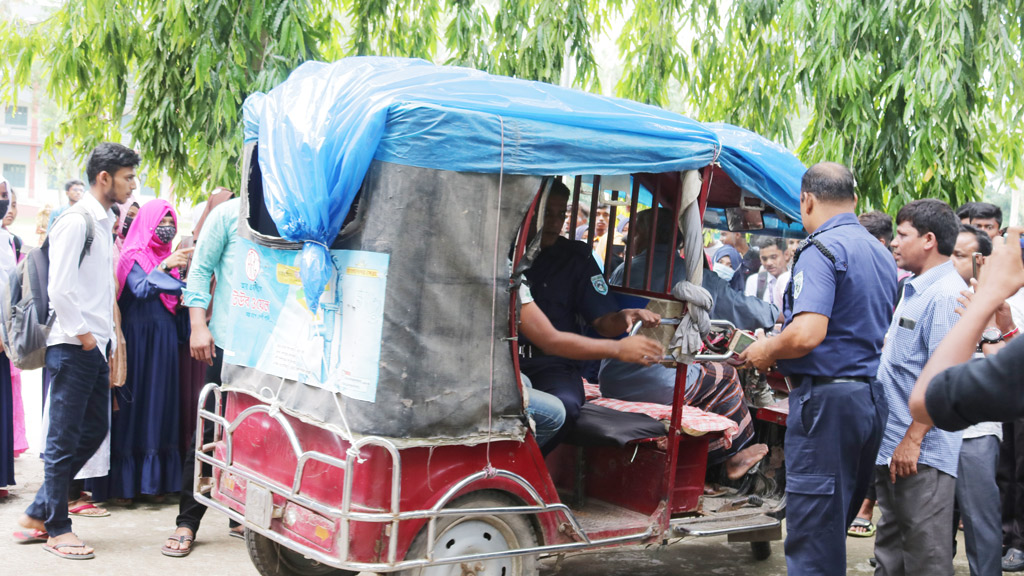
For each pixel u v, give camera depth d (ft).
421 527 10.22
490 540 11.00
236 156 19.69
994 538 13.19
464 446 10.41
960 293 11.98
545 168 10.47
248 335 11.80
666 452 12.82
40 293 14.15
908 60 20.57
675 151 11.50
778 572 15.93
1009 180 22.52
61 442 14.32
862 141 20.92
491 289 10.36
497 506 10.92
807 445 11.65
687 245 12.21
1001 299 6.39
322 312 10.31
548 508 11.10
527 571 11.34
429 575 10.52
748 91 24.16
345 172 9.61
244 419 11.80
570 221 14.97
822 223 12.02
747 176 12.51
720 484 15.87
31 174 140.26
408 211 9.80
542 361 13.60
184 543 14.96
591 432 13.05
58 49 21.93
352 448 9.66
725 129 12.89
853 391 11.44
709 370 15.31
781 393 17.56
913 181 21.34
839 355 11.50
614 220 15.15
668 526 12.94
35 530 15.21
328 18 23.26
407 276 9.82
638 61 25.58
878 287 11.63
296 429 10.78
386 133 9.77
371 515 9.70
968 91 20.77
